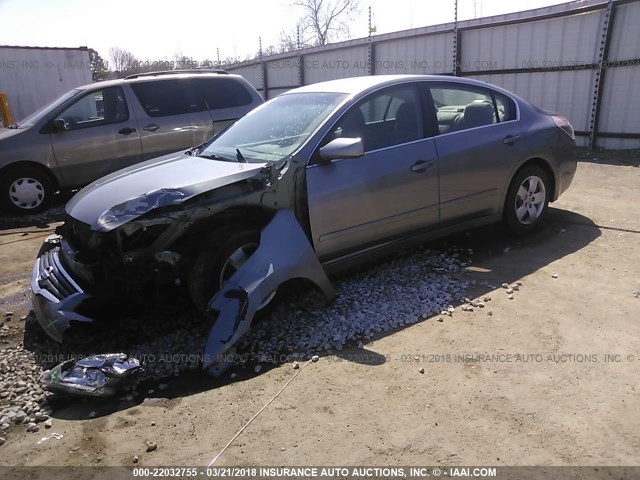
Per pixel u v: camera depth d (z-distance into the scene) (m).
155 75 8.09
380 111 4.34
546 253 4.90
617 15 9.58
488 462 2.40
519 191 5.16
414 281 4.37
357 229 4.08
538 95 11.20
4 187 7.35
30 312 4.30
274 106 4.80
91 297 3.42
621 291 4.04
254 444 2.61
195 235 3.61
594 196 6.82
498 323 3.65
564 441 2.51
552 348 3.30
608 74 9.95
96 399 3.06
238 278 3.46
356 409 2.83
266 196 3.70
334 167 3.94
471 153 4.66
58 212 7.82
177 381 3.22
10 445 2.69
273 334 3.65
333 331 3.62
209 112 8.25
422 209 4.43
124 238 3.38
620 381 2.94
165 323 3.87
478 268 4.63
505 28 11.45
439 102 4.67
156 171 4.06
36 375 3.34
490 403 2.81
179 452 2.58
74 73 15.70
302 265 3.64
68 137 7.52
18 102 14.95
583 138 10.60
